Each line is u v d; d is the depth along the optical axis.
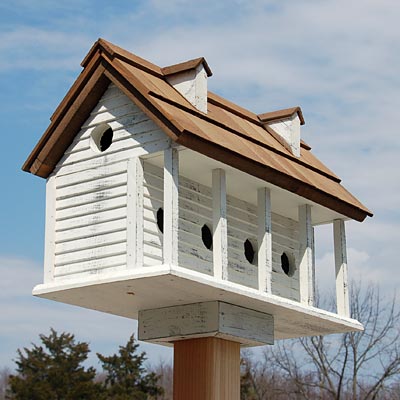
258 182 11.41
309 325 12.55
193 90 11.15
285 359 26.78
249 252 12.23
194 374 11.49
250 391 28.61
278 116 12.73
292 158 12.45
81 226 11.00
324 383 26.16
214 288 10.48
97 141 11.19
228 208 11.86
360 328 12.65
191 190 11.31
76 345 34.59
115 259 10.64
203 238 11.46
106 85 11.00
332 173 13.22
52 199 11.27
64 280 10.91
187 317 11.41
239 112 12.48
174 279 10.12
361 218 12.91
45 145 11.25
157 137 10.52
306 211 12.25
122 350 34.53
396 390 27.38
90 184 11.02
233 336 11.39
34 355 34.34
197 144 10.23
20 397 33.22
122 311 11.97
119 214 10.71
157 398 35.50
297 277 12.80
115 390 33.75
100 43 10.79
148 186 10.76
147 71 11.16
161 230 10.79
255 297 11.01
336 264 12.76
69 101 11.03
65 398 32.91
